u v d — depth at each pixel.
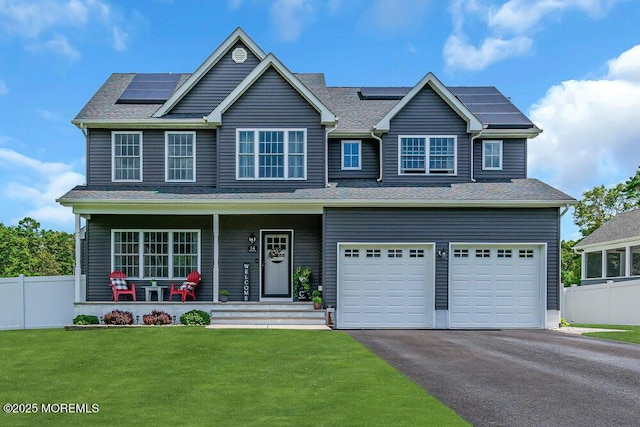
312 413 8.02
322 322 18.17
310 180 20.08
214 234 18.80
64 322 19.64
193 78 20.77
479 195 18.91
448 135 20.88
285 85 20.22
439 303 18.55
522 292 18.73
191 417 7.97
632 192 40.53
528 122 22.28
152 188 20.19
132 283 19.97
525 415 7.89
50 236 49.88
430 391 9.26
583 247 31.55
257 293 20.08
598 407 8.32
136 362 11.85
